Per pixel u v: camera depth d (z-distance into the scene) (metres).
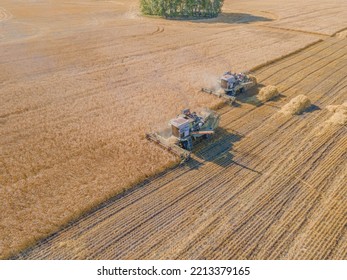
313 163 15.86
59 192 13.87
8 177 14.86
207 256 11.10
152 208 13.17
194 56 32.34
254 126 19.34
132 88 24.70
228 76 22.45
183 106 21.53
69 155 16.42
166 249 11.38
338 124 19.20
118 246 11.50
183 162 15.97
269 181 14.64
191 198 13.69
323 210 12.96
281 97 23.14
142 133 18.33
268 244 11.52
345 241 11.59
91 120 19.91
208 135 17.97
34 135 18.36
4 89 24.61
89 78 26.83
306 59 31.59
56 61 31.20
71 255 11.13
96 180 14.55
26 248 11.39
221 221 12.52
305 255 11.07
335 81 25.98
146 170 15.22
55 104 22.14
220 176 15.02
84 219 12.66
